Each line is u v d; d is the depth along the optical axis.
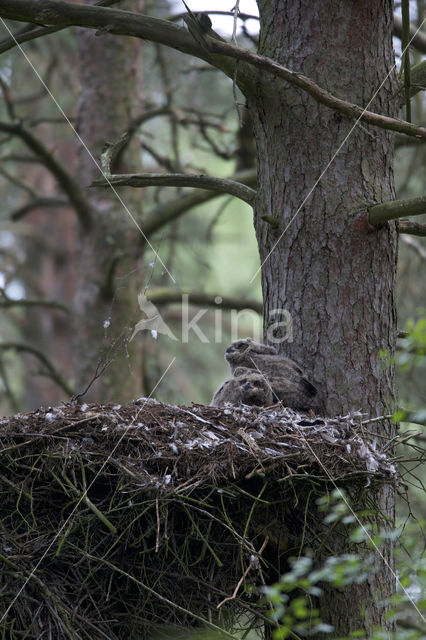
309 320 10.05
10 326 31.41
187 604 9.03
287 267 10.23
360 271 10.01
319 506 8.66
